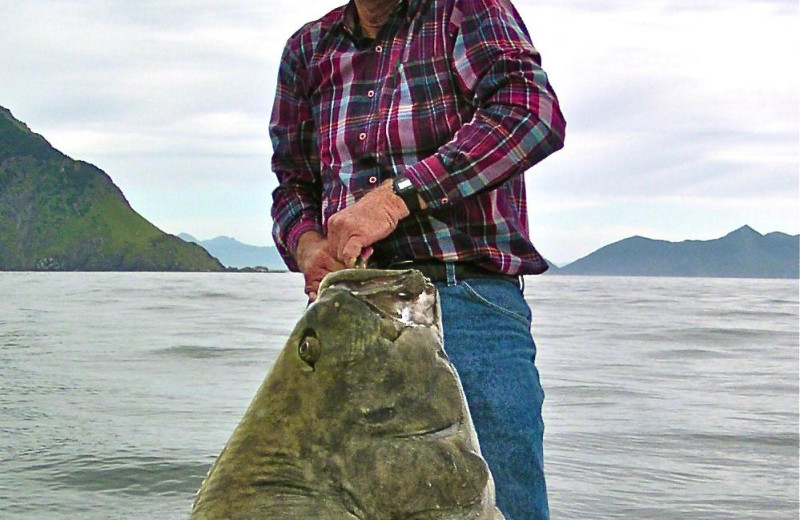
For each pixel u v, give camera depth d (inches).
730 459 362.9
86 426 402.3
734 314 1665.8
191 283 3784.5
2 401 468.4
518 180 133.6
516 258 127.9
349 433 81.8
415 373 83.4
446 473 80.4
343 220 111.6
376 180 127.3
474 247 124.8
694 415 464.4
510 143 115.6
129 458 342.6
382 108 128.2
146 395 493.7
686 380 617.6
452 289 124.6
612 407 488.4
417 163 115.9
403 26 130.3
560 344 892.0
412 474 80.0
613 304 2074.3
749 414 470.6
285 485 81.9
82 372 593.0
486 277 126.6
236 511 81.5
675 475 333.4
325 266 116.7
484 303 125.5
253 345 786.8
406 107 126.6
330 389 83.0
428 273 124.8
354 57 132.2
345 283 88.2
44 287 2930.6
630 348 859.4
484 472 81.8
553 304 2007.9
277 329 1002.7
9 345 781.3
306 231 131.9
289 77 141.2
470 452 82.3
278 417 83.8
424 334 85.7
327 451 82.0
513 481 122.4
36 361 654.5
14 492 299.9
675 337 1010.1
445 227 124.3
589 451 370.9
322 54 136.3
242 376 578.6
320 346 84.0
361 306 85.1
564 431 413.4
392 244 125.4
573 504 291.9
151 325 1061.1
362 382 82.9
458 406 84.2
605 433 410.3
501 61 120.5
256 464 83.0
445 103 125.9
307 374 84.0
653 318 1441.9
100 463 335.6
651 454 368.2
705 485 320.5
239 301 1840.6
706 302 2401.6
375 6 131.0
